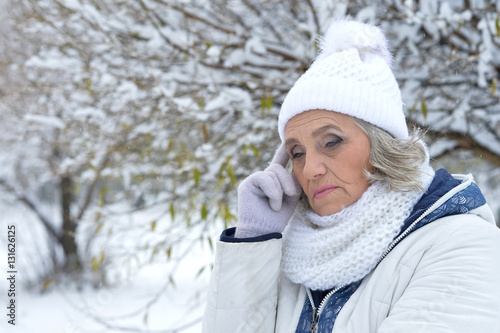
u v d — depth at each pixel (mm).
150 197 3465
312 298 1228
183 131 3336
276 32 3088
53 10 3168
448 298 955
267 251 1242
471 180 1149
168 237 2936
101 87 3176
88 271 6168
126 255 3082
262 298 1248
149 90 2875
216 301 1249
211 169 2982
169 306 4664
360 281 1154
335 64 1212
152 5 2818
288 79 2791
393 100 1241
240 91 2643
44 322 4992
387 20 2834
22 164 7031
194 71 2791
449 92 3002
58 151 5746
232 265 1236
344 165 1172
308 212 1309
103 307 4184
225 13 2996
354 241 1145
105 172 3527
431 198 1106
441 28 2398
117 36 3025
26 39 3564
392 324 982
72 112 3512
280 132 1360
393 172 1131
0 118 4836
